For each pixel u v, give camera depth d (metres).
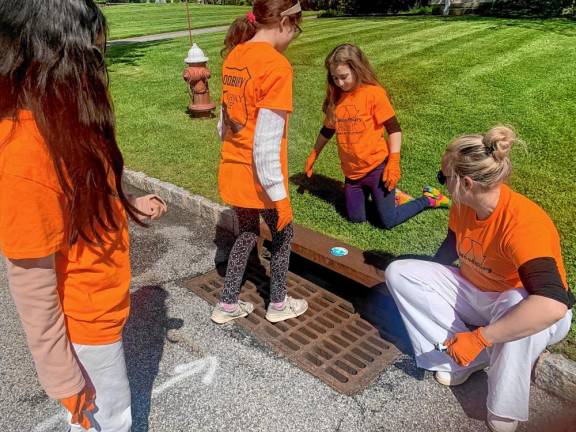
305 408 2.43
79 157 1.22
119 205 1.47
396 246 3.61
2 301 3.28
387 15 20.44
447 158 2.21
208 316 3.11
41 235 1.20
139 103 7.70
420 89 7.46
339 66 3.56
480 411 2.40
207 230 4.16
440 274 2.48
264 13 2.35
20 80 1.14
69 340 1.44
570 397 2.40
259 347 2.84
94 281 1.42
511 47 10.43
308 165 4.27
